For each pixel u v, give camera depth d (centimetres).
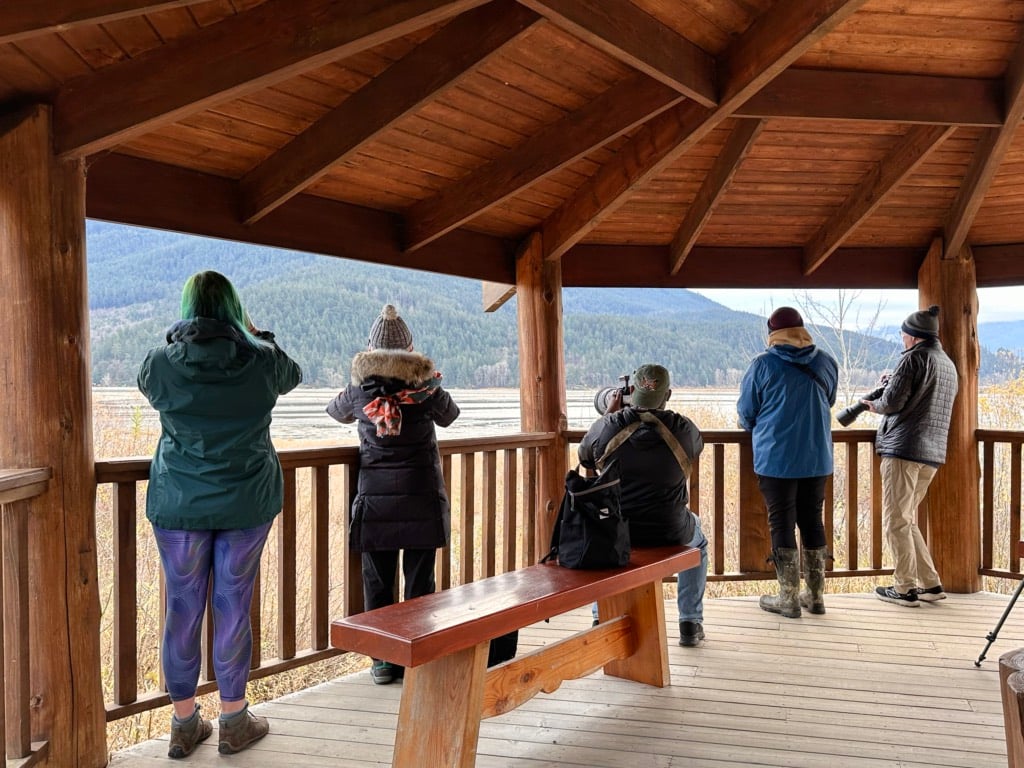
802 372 404
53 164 246
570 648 285
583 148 349
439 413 322
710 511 867
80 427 249
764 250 509
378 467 314
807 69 339
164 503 252
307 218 369
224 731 263
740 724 285
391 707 303
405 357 313
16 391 241
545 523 455
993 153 381
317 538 322
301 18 233
